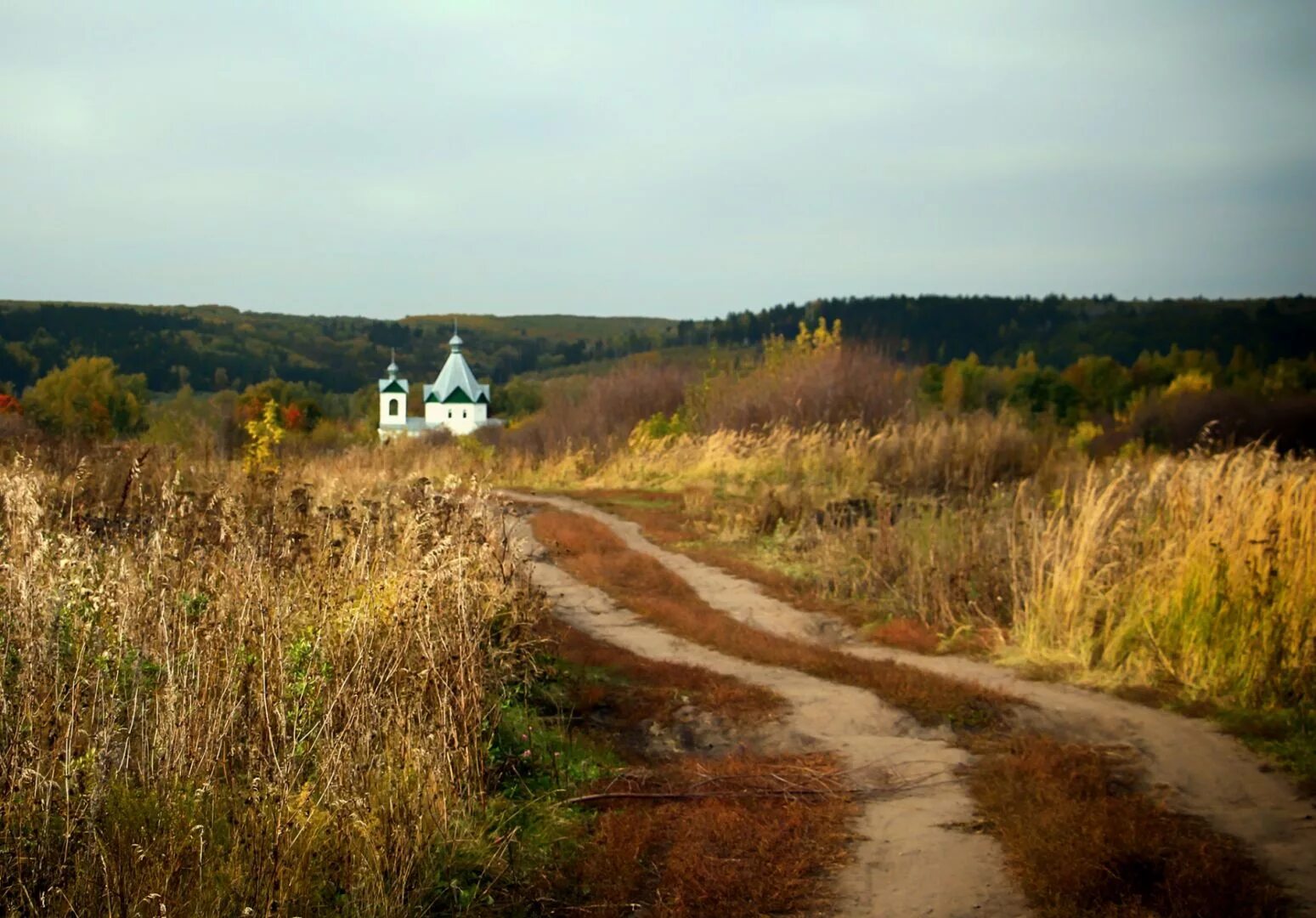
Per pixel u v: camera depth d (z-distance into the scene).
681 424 36.16
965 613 13.57
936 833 6.66
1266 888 5.64
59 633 6.11
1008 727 9.23
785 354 38.41
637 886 5.98
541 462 36.38
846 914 5.54
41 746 5.34
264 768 5.76
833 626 14.09
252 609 7.30
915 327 131.12
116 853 4.95
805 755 8.43
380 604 7.82
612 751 8.50
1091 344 117.88
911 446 24.78
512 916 5.59
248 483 14.52
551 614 13.52
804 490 21.56
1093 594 12.03
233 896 4.96
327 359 175.38
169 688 5.88
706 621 13.54
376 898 5.32
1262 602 10.24
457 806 6.40
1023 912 5.54
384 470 23.70
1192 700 9.91
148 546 8.26
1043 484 21.67
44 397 52.19
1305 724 8.89
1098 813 6.68
